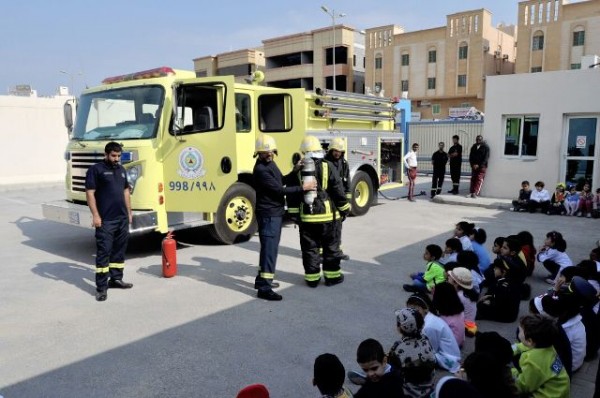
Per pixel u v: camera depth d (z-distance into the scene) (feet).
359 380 11.77
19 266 22.27
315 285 18.93
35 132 57.52
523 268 17.16
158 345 13.91
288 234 29.14
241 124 26.22
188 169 22.29
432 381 10.27
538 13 155.43
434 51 173.47
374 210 37.91
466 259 16.79
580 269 14.32
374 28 186.80
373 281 19.77
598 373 9.40
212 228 25.49
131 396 11.28
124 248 18.86
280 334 14.62
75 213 22.88
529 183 39.32
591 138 36.60
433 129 70.49
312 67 202.08
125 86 23.76
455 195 44.14
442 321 12.46
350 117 33.09
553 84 37.50
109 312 16.43
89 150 23.43
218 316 16.02
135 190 22.27
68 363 12.87
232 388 11.60
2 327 15.23
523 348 11.18
